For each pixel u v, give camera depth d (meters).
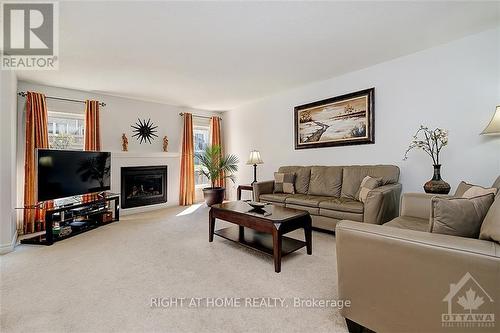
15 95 3.28
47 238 2.90
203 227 3.65
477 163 2.63
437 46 2.86
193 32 2.41
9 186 2.77
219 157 5.58
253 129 5.43
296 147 4.48
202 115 5.99
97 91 4.34
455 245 1.04
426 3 2.04
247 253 2.60
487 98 2.55
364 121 3.52
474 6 2.09
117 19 2.16
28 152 3.53
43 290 1.87
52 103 3.94
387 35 2.57
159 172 5.15
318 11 2.11
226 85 4.15
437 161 2.83
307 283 1.94
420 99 3.01
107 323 1.48
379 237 1.23
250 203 2.87
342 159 3.85
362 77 3.55
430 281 1.08
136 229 3.56
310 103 4.21
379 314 1.24
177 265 2.30
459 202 1.21
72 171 3.42
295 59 3.13
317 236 3.14
